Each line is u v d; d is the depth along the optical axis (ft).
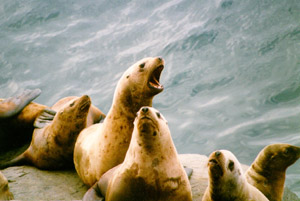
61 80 107.65
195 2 127.65
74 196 46.91
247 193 38.22
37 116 65.21
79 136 53.01
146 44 114.62
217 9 120.88
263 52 100.17
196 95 92.89
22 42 127.75
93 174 46.50
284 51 98.78
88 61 112.88
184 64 102.99
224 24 113.91
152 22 124.57
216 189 37.63
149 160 36.60
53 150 55.42
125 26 125.80
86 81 105.29
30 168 57.00
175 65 103.24
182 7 128.16
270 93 88.12
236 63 98.94
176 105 91.20
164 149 36.91
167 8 129.80
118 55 112.68
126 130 45.21
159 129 36.24
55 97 101.60
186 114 87.86
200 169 52.16
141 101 45.62
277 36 104.32
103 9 139.03
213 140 79.36
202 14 121.08
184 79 98.12
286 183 66.13
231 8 119.55
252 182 46.78
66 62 114.42
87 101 53.78
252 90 90.07
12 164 59.21
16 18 142.31
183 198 37.11
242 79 93.81
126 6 137.08
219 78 95.91
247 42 104.73
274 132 77.71
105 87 100.99
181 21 121.70
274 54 98.63
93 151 46.93
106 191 40.09
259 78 92.84
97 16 135.95
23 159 59.11
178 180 37.14
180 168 37.99
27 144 67.72
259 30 108.06
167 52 108.78
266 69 94.68
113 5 139.54
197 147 78.84
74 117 54.03
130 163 37.60
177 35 114.62
